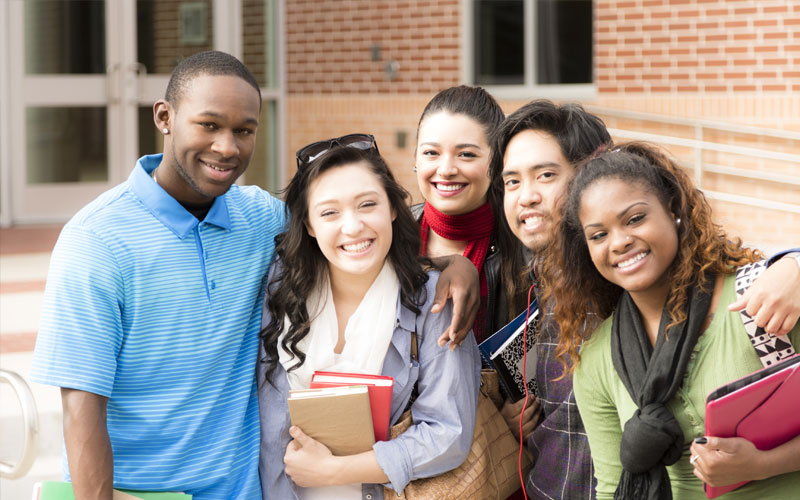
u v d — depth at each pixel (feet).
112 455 7.32
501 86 31.99
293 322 8.17
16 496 13.43
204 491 7.97
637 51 27.68
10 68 31.22
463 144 9.36
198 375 7.89
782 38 25.22
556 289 7.68
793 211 23.70
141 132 33.27
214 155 7.64
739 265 7.00
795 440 6.70
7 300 22.02
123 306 7.59
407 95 33.12
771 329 6.46
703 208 7.12
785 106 25.31
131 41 32.76
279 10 35.68
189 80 7.63
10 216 31.63
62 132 32.19
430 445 7.94
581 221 7.16
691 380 6.95
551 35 30.89
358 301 8.40
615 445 7.56
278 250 8.41
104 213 7.66
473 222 9.61
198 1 33.78
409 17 32.91
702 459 6.55
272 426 8.27
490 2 31.81
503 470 8.89
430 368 8.21
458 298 8.14
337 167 8.04
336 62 34.63
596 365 7.55
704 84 26.55
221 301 8.05
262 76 35.70
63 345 7.23
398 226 8.36
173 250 7.80
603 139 8.68
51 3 31.60
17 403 15.51
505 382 8.95
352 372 8.13
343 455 8.01
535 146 8.53
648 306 7.25
